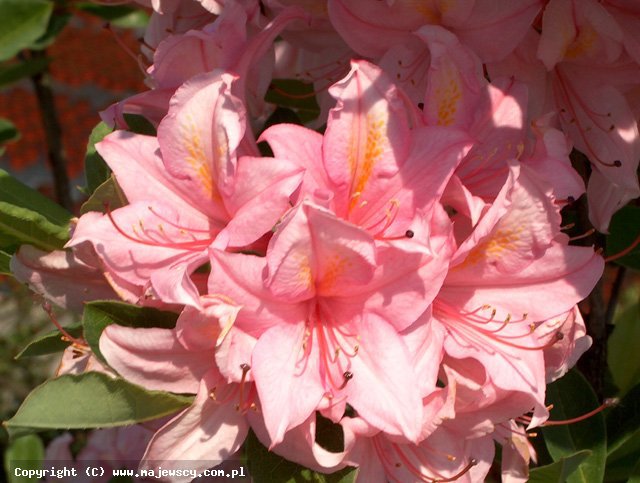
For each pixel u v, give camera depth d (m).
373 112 0.46
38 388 0.45
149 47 0.55
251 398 0.46
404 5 0.50
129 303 0.47
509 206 0.47
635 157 0.53
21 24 0.71
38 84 0.84
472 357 0.47
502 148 0.49
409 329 0.46
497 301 0.49
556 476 0.51
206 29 0.48
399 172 0.47
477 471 0.49
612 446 0.58
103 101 2.58
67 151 2.40
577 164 0.56
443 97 0.48
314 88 0.55
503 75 0.52
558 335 0.48
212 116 0.47
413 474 0.49
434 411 0.46
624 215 0.58
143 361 0.46
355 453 0.48
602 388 0.59
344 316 0.47
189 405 0.46
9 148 2.41
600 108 0.53
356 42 0.51
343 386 0.45
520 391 0.47
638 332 0.63
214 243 0.45
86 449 0.60
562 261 0.48
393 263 0.46
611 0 0.52
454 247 0.46
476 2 0.50
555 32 0.50
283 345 0.46
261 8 0.52
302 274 0.45
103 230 0.47
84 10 0.77
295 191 0.46
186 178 0.47
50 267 0.49
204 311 0.45
